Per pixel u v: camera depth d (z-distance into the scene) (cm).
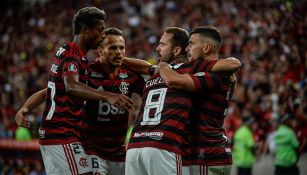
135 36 7938
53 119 1952
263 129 4294
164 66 1908
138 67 2247
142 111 1909
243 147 4025
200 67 1895
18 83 7331
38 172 4100
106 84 2206
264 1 7162
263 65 5322
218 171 1941
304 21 4538
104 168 2200
